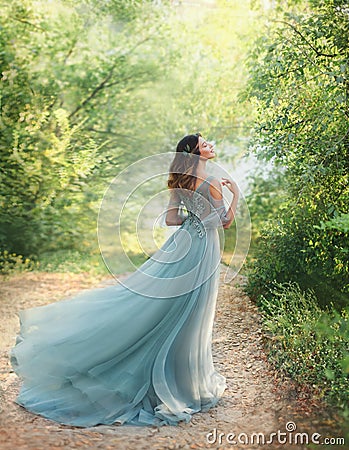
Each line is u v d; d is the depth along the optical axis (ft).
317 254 18.33
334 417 12.30
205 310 13.52
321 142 16.99
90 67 32.50
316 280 18.76
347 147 17.19
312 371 13.97
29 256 29.35
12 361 13.93
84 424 12.20
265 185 27.99
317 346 14.73
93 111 32.63
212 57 33.76
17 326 19.67
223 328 19.04
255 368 15.72
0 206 28.14
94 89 32.81
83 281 26.35
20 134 27.66
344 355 13.34
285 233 19.58
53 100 30.42
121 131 33.86
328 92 17.01
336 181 17.66
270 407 13.19
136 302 13.41
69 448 10.93
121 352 13.10
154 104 34.06
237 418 12.77
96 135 32.58
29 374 13.47
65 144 29.43
